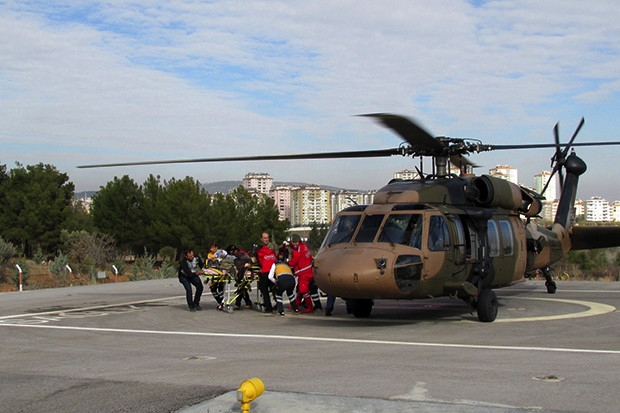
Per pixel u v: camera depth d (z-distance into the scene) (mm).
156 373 8047
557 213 18609
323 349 9852
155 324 13508
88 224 58781
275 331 12203
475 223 13547
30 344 10836
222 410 6145
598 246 18797
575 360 8562
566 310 14953
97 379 7734
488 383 7117
